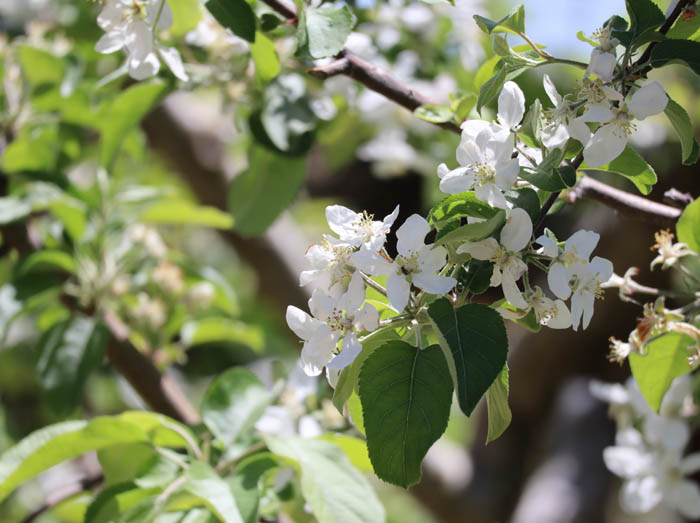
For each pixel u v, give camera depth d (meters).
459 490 2.03
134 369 1.33
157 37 0.95
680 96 1.87
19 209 1.29
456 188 0.80
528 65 0.86
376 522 0.95
